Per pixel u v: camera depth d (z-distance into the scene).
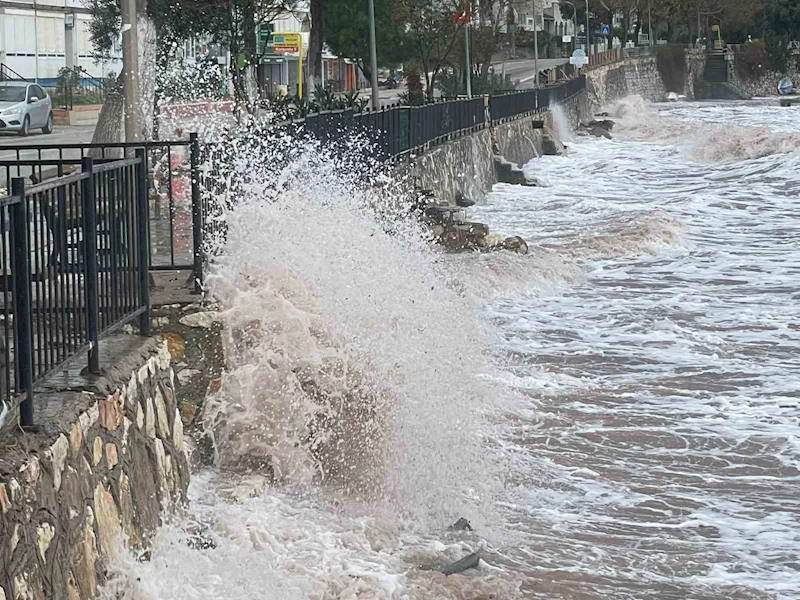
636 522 11.54
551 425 14.58
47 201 7.37
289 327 11.84
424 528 10.91
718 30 157.00
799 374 17.42
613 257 29.00
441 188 36.00
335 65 83.94
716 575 10.26
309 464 11.50
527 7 130.75
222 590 8.41
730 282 25.81
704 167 55.22
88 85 66.19
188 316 11.54
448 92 67.12
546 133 65.31
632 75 133.88
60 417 6.98
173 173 15.44
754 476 12.99
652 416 15.15
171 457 9.22
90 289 8.00
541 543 10.83
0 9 65.62
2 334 7.54
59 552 6.56
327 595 8.94
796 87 156.12
